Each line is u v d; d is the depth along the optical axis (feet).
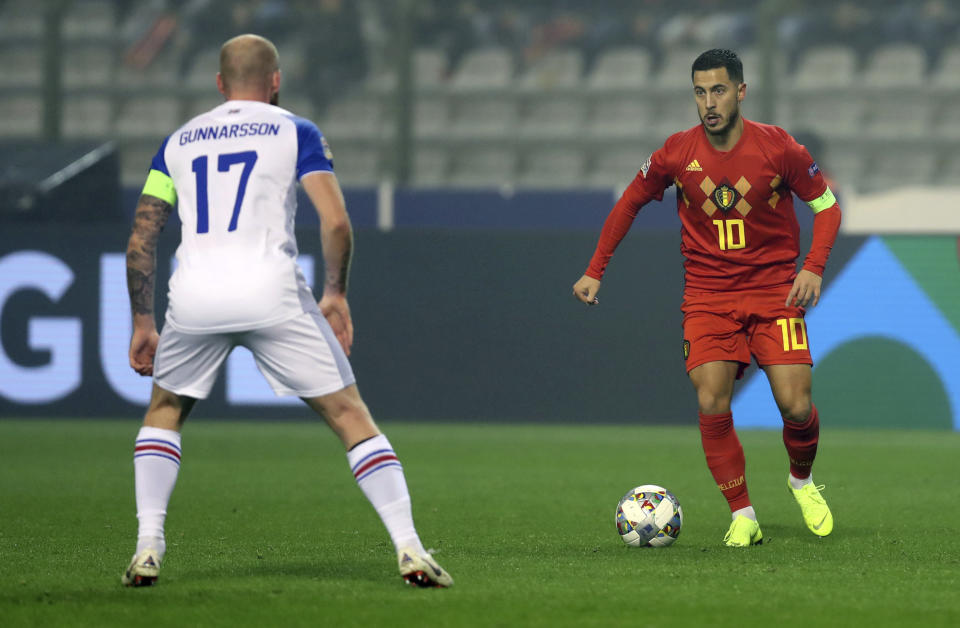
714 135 64.03
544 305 157.07
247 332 47.73
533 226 183.62
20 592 48.47
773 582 51.78
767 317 64.59
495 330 157.48
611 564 56.95
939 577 53.47
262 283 47.42
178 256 48.98
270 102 51.31
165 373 49.01
